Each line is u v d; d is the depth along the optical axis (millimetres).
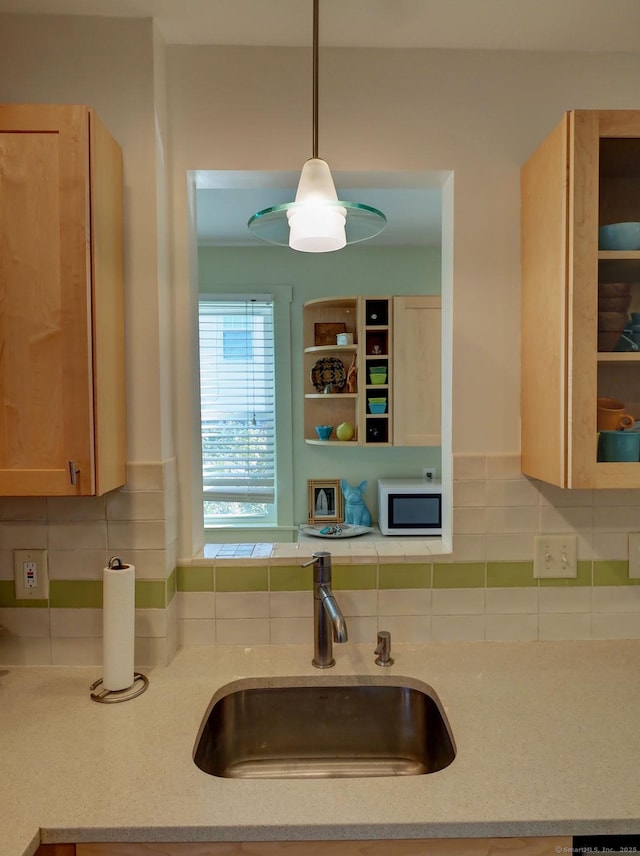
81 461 1015
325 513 2793
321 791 803
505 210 1296
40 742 921
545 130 1291
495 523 1302
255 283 2781
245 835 745
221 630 1285
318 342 2756
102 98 1187
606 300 1053
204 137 1269
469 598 1301
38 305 1011
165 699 1062
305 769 1146
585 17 1168
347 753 1162
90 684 1125
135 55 1185
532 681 1117
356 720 1165
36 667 1206
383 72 1279
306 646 1287
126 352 1197
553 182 1096
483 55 1286
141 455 1203
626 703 1033
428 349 2512
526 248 1255
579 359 1021
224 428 2805
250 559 1284
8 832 726
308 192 964
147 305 1196
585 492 1303
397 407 2510
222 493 2812
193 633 1286
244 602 1285
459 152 1287
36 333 1011
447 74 1284
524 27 1203
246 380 2797
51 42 1185
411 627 1298
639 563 1306
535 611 1306
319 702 1165
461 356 1301
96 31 1185
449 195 1329
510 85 1285
